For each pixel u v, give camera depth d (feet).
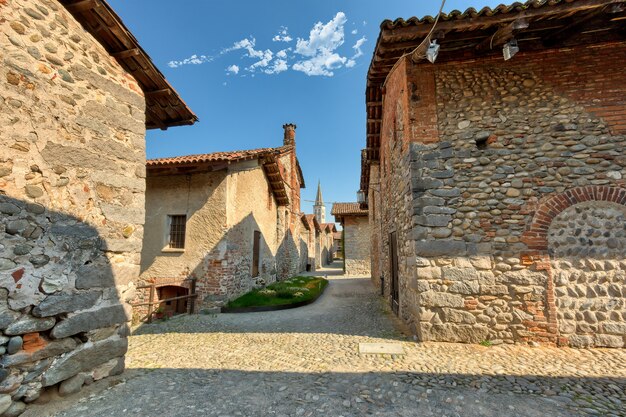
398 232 21.62
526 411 9.27
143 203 13.56
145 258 27.17
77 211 10.82
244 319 22.45
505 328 15.03
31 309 9.23
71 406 9.62
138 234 13.16
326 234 137.80
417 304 16.22
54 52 10.59
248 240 31.45
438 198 16.29
